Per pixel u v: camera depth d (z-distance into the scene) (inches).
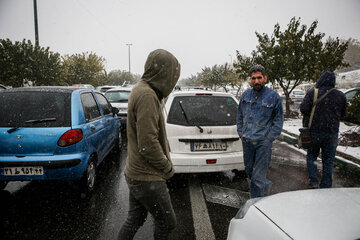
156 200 62.4
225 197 129.3
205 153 132.3
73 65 1010.1
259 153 108.9
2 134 110.3
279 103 107.0
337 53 349.4
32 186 140.8
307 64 372.2
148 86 58.4
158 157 57.2
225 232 98.2
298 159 206.5
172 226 66.4
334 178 166.2
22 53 526.6
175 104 138.3
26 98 121.7
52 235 94.7
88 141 127.6
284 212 56.9
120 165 184.4
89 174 130.1
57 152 112.9
